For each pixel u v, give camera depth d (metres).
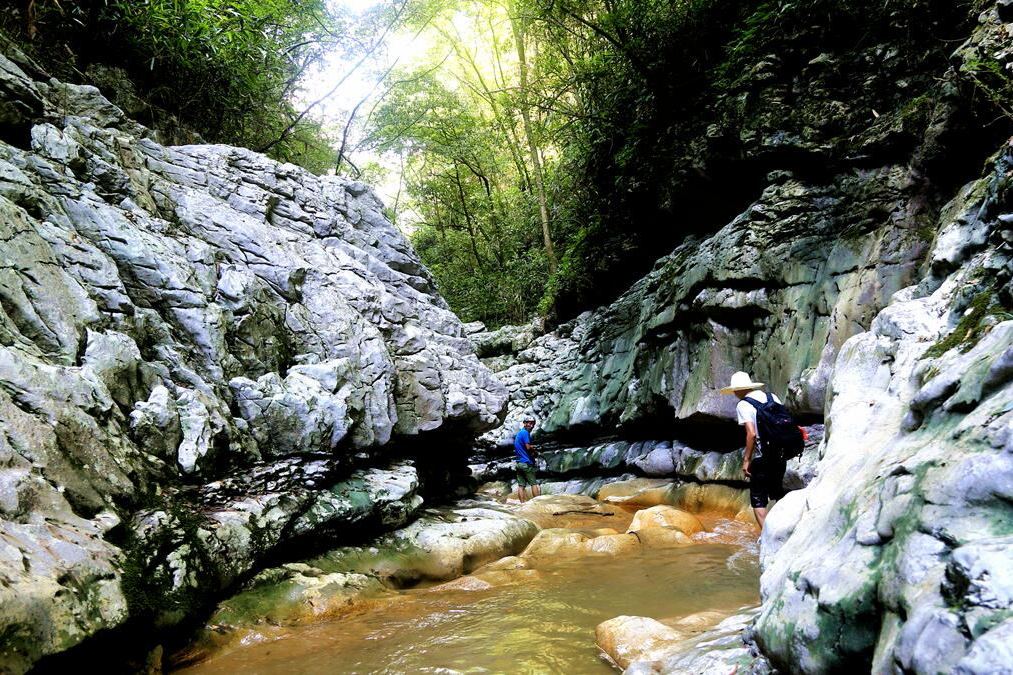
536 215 16.91
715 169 8.94
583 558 5.87
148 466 4.19
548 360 14.12
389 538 5.98
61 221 4.80
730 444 8.32
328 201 8.39
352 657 3.64
